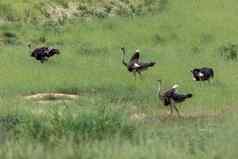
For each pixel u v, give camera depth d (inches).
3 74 2947.8
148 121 2192.4
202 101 2524.6
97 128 1792.6
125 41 4035.4
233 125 1958.7
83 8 4645.7
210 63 3427.7
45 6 4468.5
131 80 2918.3
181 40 4148.6
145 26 4426.7
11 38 3937.0
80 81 2847.0
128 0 4975.4
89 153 1441.9
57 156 1408.7
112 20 4517.7
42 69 3115.2
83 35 4128.9
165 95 2367.1
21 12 4313.5
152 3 5054.1
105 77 2977.4
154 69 3176.7
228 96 2647.6
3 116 1982.0
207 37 4220.0
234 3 5118.1
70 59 3408.0
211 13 4825.3
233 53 3690.9
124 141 1635.1
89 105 2208.4
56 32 4170.8
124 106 2317.9
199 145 1644.9
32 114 1948.8
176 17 4692.4
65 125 1775.3
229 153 1478.8
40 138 1716.3
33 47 3826.3
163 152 1462.8
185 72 3164.4
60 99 2603.3
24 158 1408.7
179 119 2247.8
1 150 1454.2
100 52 3681.1
